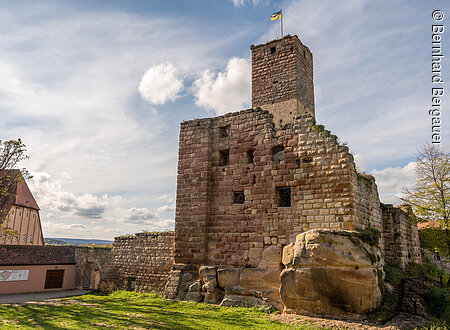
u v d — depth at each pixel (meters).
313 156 18.25
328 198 17.33
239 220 19.94
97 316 14.81
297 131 19.12
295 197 18.33
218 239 20.42
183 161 22.81
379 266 17.17
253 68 27.70
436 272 23.75
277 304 16.97
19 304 17.95
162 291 23.92
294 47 26.02
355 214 16.78
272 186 19.22
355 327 13.23
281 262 17.81
